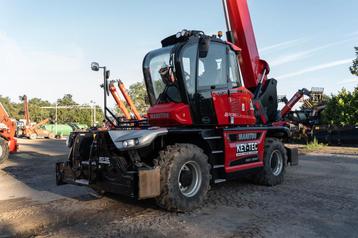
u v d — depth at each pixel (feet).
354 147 56.34
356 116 61.57
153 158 17.97
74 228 15.01
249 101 23.00
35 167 37.06
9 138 46.26
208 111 19.75
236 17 26.04
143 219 16.11
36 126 138.41
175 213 16.96
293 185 23.90
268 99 27.04
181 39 20.03
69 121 262.67
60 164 20.25
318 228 14.55
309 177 27.17
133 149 16.56
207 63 20.03
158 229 14.60
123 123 22.65
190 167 17.65
